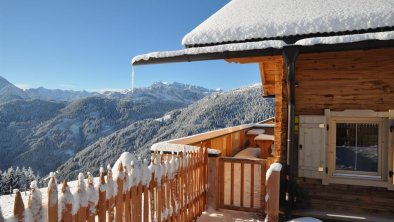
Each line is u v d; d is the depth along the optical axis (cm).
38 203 201
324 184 538
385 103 506
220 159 593
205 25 597
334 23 489
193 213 527
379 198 512
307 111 550
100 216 268
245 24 547
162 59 540
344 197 530
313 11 550
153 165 382
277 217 462
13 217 182
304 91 551
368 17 476
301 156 549
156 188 388
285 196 535
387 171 506
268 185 468
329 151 538
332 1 588
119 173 299
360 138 531
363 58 517
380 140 514
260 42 482
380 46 420
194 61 530
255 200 601
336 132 543
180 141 674
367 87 516
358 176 524
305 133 546
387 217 496
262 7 632
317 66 543
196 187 541
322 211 526
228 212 576
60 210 223
